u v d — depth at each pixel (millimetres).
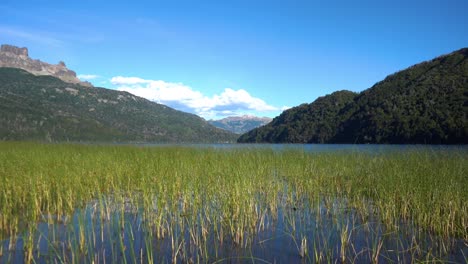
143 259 5219
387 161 13062
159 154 16453
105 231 6449
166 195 7820
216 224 6770
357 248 5809
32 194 7246
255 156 15484
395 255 5484
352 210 8016
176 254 5117
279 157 15414
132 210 7820
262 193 9383
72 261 4918
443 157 13273
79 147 21531
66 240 5891
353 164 13656
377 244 5953
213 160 13016
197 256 5199
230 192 7703
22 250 5473
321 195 9023
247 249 5738
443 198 7387
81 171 10383
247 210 7121
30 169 10406
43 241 5887
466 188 7766
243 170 9977
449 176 9125
